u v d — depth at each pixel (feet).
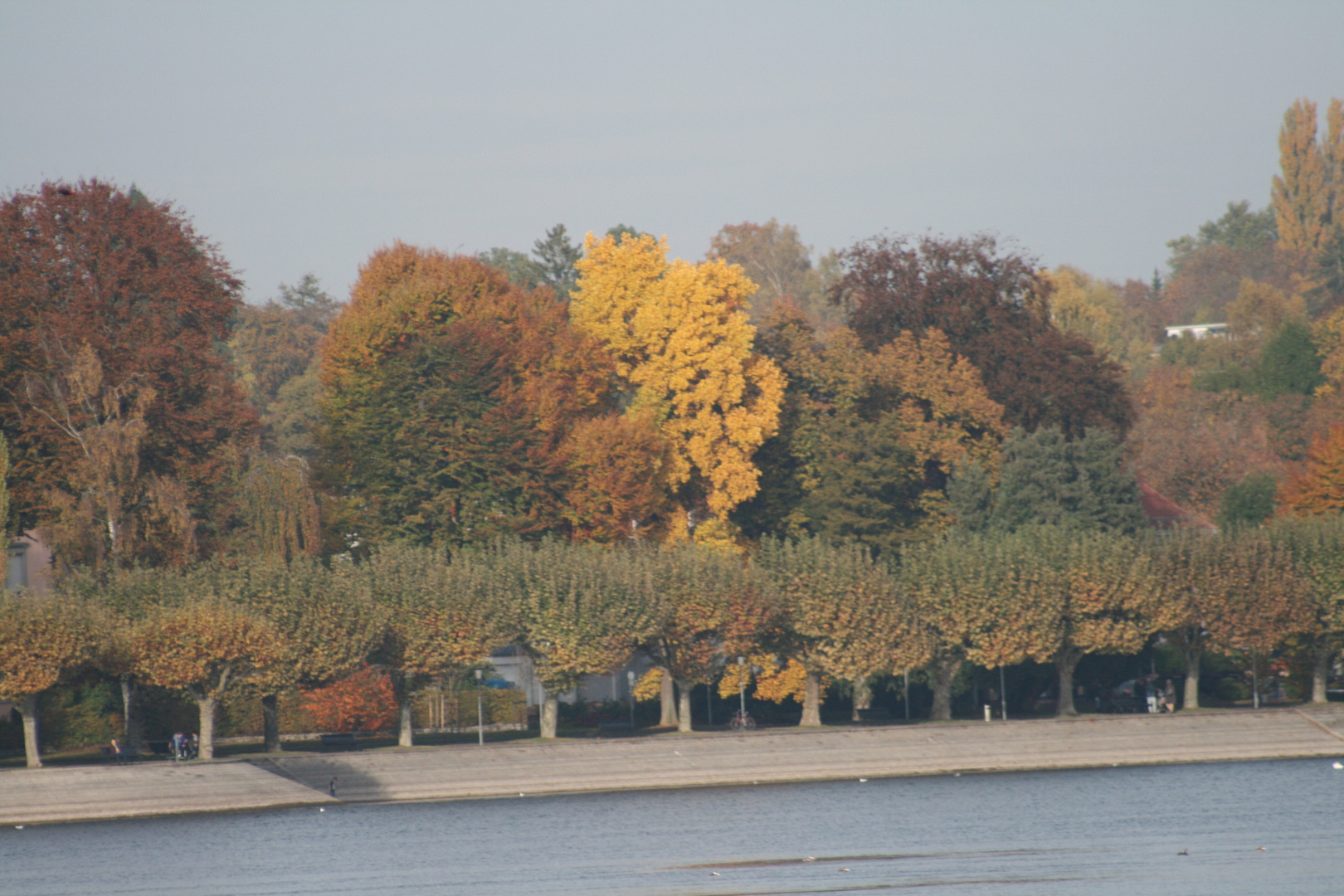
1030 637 588.09
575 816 487.61
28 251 579.48
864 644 578.25
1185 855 410.72
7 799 472.03
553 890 383.86
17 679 466.29
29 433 547.49
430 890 383.86
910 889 378.12
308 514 577.02
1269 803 485.56
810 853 423.23
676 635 564.71
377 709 593.01
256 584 517.14
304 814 492.95
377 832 460.96
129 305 586.04
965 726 584.40
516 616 542.98
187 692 516.32
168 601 505.66
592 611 542.16
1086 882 381.60
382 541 600.39
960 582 591.37
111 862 417.49
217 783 497.46
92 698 557.33
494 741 570.87
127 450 527.40
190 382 588.91
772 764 554.05
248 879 398.01
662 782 539.70
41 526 522.47
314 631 509.76
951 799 507.71
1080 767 575.38
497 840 447.83
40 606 474.90
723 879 392.47
